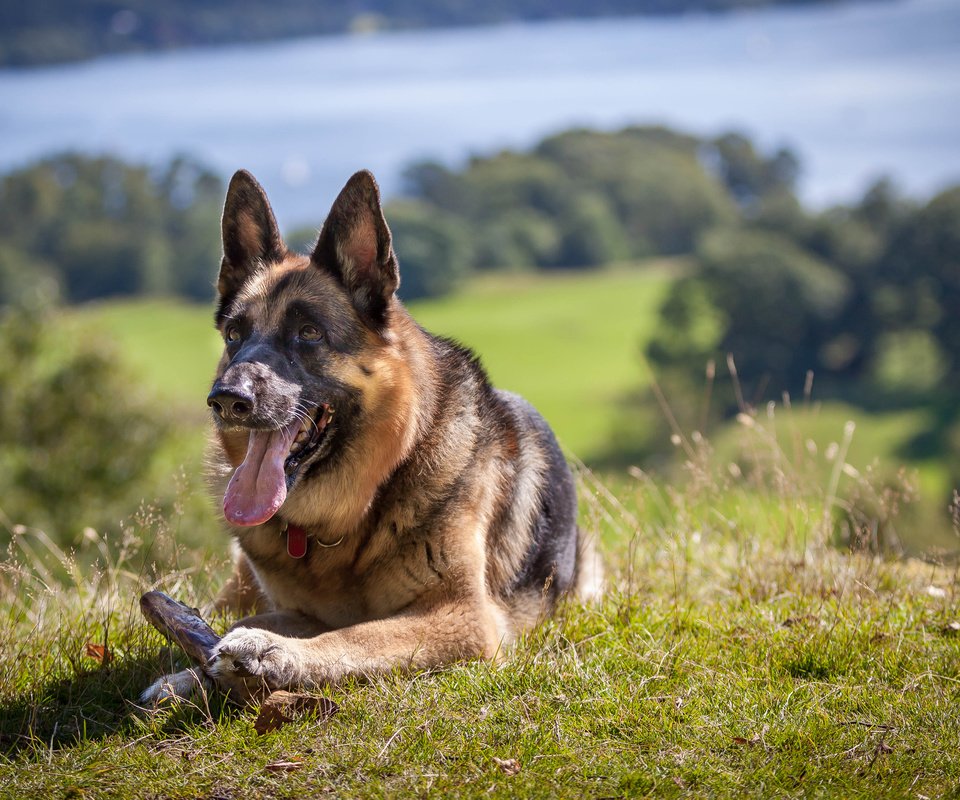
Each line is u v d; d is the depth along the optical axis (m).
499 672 4.38
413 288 107.62
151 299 113.75
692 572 6.15
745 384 70.00
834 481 6.68
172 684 4.32
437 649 4.48
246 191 5.13
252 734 3.94
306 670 4.20
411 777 3.62
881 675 4.55
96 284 113.56
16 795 3.57
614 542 6.93
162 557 5.68
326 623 4.98
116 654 4.82
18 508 19.72
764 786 3.61
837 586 5.70
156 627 4.45
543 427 5.78
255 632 4.18
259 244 5.18
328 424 4.73
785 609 5.36
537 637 4.84
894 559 6.20
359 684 4.31
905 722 4.05
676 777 3.65
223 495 4.97
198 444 21.62
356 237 4.82
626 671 4.52
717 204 139.12
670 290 74.31
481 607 4.66
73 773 3.71
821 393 69.62
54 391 21.05
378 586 4.81
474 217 132.88
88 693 4.46
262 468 4.56
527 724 3.98
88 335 21.78
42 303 21.78
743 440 6.83
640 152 150.50
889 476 6.52
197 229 120.50
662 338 72.62
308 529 4.81
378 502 4.77
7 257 109.38
